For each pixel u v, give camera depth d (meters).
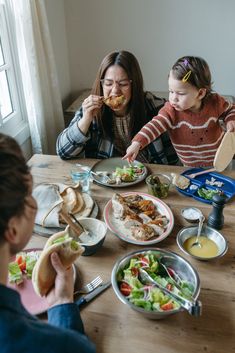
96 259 1.02
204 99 1.67
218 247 1.05
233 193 1.31
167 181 1.39
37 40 2.03
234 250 1.05
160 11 2.64
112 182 1.39
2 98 2.08
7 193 0.48
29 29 1.90
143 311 0.80
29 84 2.04
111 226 1.13
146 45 2.80
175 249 1.06
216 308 0.86
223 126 1.72
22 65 2.00
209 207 1.25
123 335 0.80
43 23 2.06
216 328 0.81
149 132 1.61
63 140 1.60
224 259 1.02
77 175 1.39
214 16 2.60
